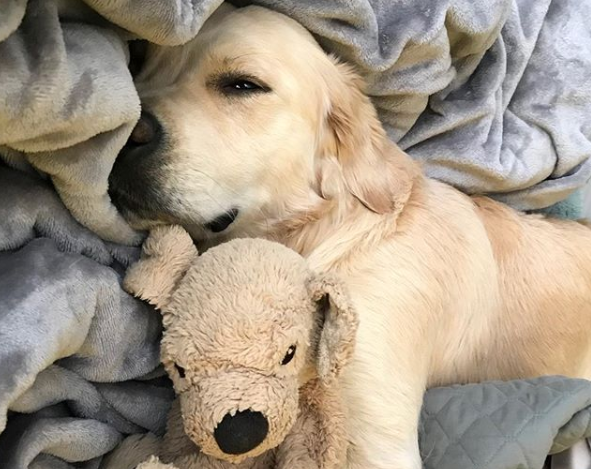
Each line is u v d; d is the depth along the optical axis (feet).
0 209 1.03
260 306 1.07
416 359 1.60
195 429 1.04
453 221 1.75
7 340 0.92
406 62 1.64
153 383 1.26
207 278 1.11
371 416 1.45
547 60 1.91
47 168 1.02
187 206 1.37
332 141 1.65
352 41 1.52
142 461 1.10
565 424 1.54
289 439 1.18
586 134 2.00
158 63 1.47
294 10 1.50
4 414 0.90
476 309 1.76
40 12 0.92
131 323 1.14
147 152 1.32
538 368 1.90
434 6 1.55
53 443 1.06
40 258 1.03
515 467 1.46
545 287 1.90
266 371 1.05
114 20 1.01
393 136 1.82
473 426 1.52
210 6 1.13
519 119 1.94
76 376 1.14
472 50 1.72
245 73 1.45
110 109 0.98
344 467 1.35
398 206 1.68
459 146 1.84
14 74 0.87
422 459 1.54
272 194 1.58
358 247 1.63
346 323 1.09
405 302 1.59
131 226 1.28
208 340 1.05
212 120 1.44
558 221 2.06
